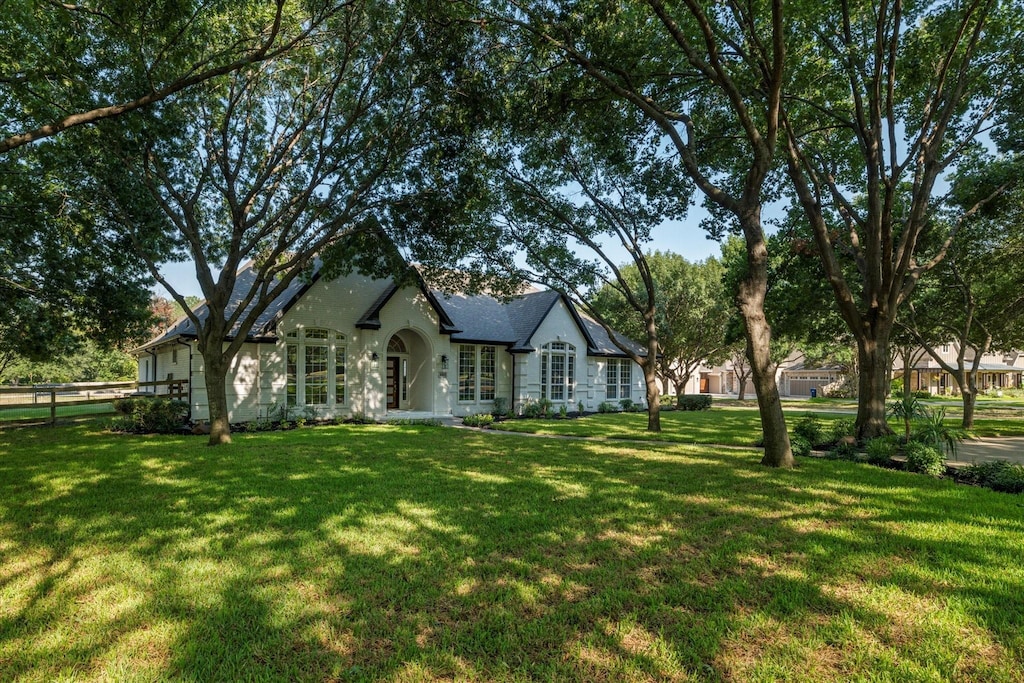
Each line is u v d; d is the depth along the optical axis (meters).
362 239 15.40
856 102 12.17
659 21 11.45
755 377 9.98
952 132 14.23
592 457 10.80
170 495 7.27
